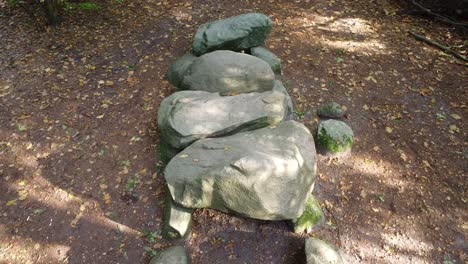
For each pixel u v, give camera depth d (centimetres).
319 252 341
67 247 375
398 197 413
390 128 480
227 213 386
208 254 370
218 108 410
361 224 392
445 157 451
